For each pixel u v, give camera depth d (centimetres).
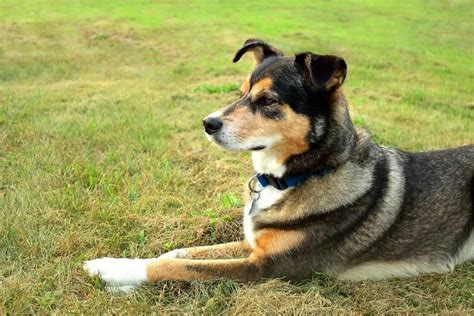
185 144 212
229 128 136
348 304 132
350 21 585
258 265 136
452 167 146
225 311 128
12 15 570
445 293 137
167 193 173
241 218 160
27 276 134
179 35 482
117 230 153
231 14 596
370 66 384
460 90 331
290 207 136
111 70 368
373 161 141
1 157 193
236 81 319
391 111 268
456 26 579
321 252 136
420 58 425
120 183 177
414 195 141
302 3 688
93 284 135
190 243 152
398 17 617
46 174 179
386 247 139
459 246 144
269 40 452
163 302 132
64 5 633
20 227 150
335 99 135
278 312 127
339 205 135
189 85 322
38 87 306
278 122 134
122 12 594
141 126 225
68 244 145
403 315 130
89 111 244
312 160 135
